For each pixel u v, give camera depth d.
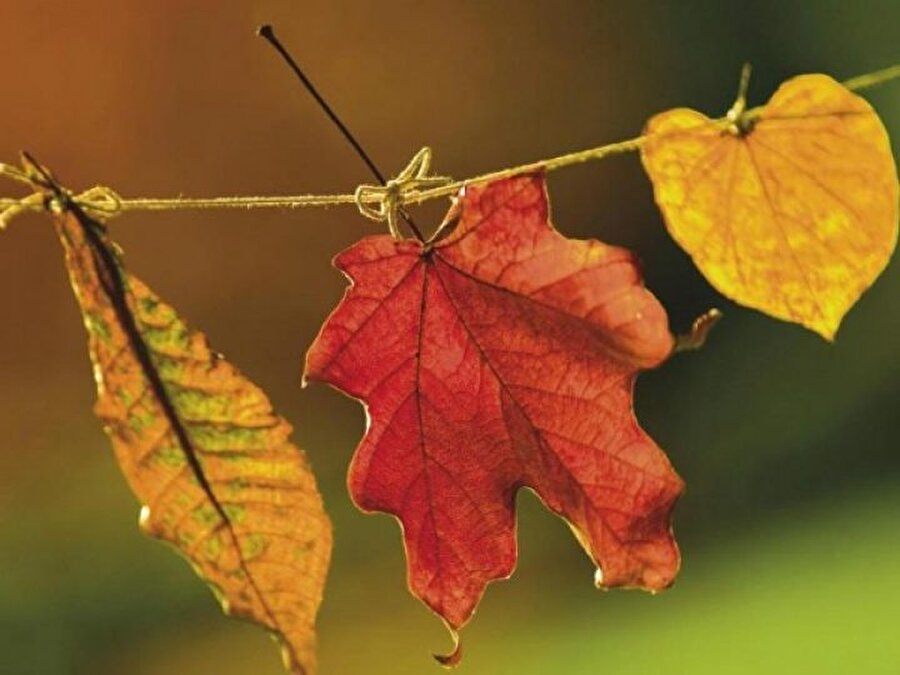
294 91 3.62
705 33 3.54
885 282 2.86
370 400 0.58
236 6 3.60
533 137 3.75
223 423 0.56
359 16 3.65
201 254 3.54
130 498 2.82
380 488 0.58
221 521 0.56
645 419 2.96
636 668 2.08
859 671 1.90
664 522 0.58
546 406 0.58
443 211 2.76
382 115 3.68
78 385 3.29
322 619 2.37
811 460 2.68
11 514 2.79
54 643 2.38
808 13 3.30
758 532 2.51
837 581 2.20
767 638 2.08
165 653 2.34
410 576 0.58
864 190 0.58
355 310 0.58
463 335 0.58
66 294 3.38
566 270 0.57
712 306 3.19
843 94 0.58
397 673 2.20
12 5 3.52
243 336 3.49
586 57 3.72
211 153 3.59
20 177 0.55
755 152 0.58
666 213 0.58
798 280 0.59
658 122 0.58
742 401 2.91
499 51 3.74
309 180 3.62
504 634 2.29
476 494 0.58
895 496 2.47
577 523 0.59
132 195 3.56
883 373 2.78
